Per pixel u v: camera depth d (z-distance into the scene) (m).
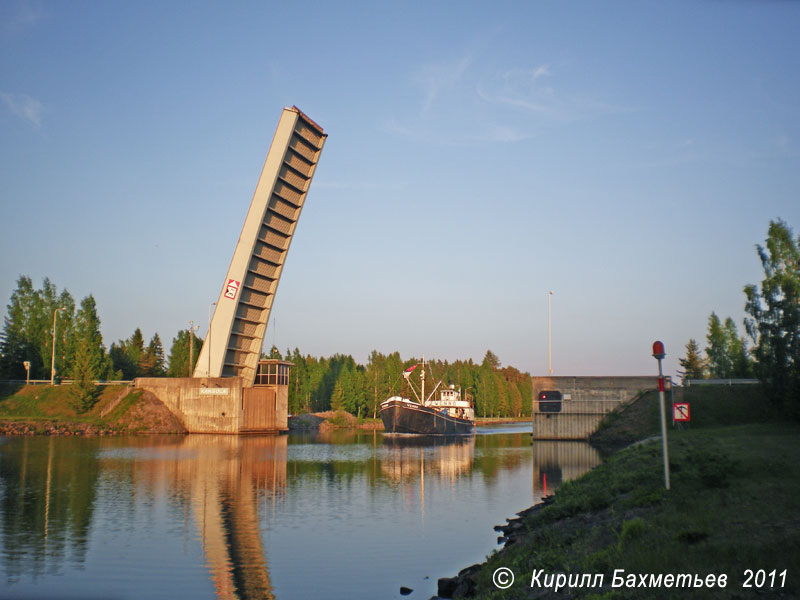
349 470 51.56
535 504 35.19
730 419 69.06
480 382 191.38
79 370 99.69
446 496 38.28
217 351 93.25
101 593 19.33
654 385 80.19
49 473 46.69
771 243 58.03
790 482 19.47
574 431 81.44
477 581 17.91
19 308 119.62
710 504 17.42
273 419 101.62
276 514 31.91
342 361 184.38
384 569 22.12
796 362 54.47
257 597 19.05
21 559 22.98
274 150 82.00
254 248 86.94
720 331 103.25
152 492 38.19
